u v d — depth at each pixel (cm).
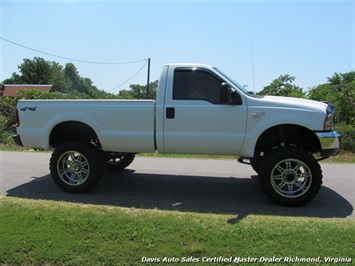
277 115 510
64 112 571
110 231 384
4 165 829
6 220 415
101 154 578
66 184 573
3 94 5100
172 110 533
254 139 518
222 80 528
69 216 426
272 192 510
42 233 382
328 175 752
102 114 559
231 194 583
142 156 970
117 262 334
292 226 398
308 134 542
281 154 504
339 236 374
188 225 397
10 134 1462
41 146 585
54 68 7881
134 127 550
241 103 518
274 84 1565
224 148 531
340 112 1298
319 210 497
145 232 381
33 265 334
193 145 536
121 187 622
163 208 497
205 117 526
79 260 337
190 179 693
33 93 1953
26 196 553
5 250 350
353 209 504
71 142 570
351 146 1041
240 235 376
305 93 1602
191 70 536
